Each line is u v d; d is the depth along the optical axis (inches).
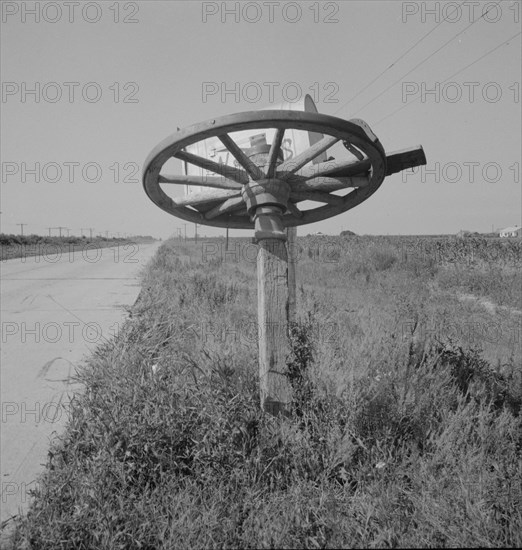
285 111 80.2
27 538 81.5
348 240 927.0
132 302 320.5
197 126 83.4
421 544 78.9
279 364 110.7
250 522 85.1
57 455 106.8
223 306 256.5
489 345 227.0
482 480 91.0
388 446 107.3
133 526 83.4
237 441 104.0
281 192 102.9
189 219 131.1
